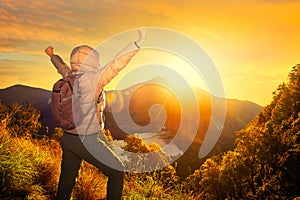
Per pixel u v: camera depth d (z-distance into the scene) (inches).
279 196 1414.9
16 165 185.5
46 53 145.9
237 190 1603.1
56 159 229.1
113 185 143.6
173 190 230.5
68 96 136.3
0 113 237.8
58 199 145.6
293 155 1451.8
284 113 1785.2
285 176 1441.9
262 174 1566.2
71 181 146.2
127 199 203.6
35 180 198.1
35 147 231.3
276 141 1611.7
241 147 1756.9
